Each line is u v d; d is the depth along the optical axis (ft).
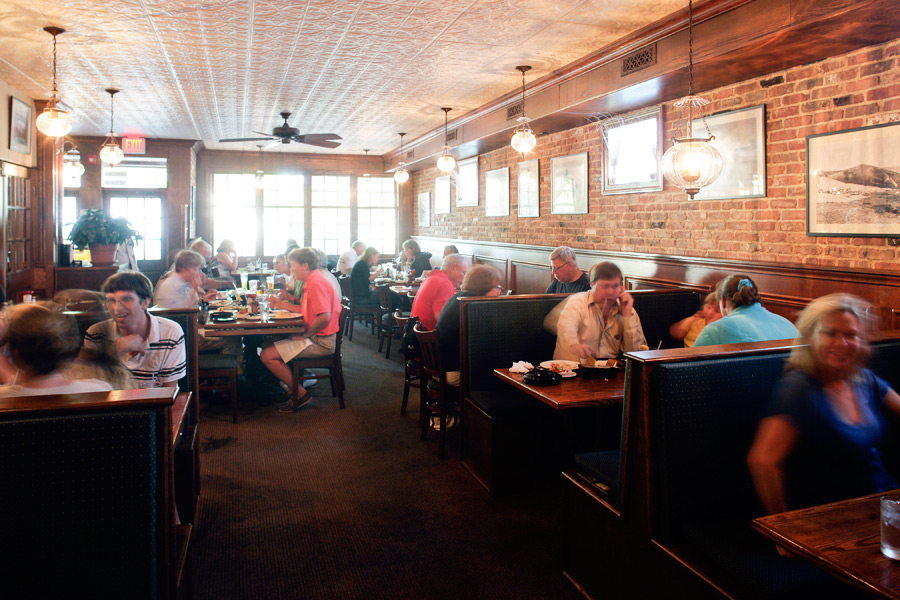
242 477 12.60
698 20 14.11
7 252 23.03
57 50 18.31
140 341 9.78
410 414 17.04
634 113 20.07
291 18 15.37
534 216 27.20
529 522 10.68
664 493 6.89
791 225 14.62
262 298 19.29
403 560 9.40
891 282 12.17
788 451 6.39
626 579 7.55
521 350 13.38
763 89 15.31
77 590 5.48
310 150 42.80
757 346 7.71
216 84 22.70
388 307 24.61
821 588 5.88
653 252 19.47
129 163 40.75
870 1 10.39
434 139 33.24
